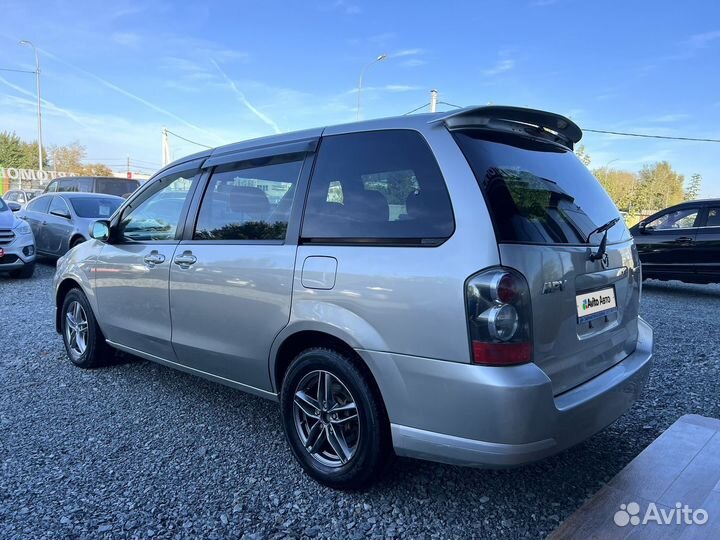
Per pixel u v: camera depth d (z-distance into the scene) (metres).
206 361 3.48
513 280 2.20
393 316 2.43
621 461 3.12
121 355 5.16
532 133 2.88
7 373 4.67
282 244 2.99
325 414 2.82
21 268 9.63
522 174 2.58
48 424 3.64
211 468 3.06
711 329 6.62
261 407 3.96
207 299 3.36
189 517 2.59
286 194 3.08
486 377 2.18
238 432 3.53
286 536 2.46
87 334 4.66
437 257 2.34
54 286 5.05
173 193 3.90
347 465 2.72
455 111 2.55
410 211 2.51
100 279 4.36
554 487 2.85
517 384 2.15
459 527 2.52
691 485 2.16
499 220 2.29
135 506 2.68
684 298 9.63
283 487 2.86
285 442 3.39
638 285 3.16
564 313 2.41
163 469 3.05
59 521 2.55
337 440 2.78
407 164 2.59
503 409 2.15
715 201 9.72
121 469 3.04
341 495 2.78
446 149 2.48
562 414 2.27
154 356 3.99
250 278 3.07
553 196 2.64
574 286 2.48
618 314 2.89
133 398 4.12
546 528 2.51
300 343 2.96
